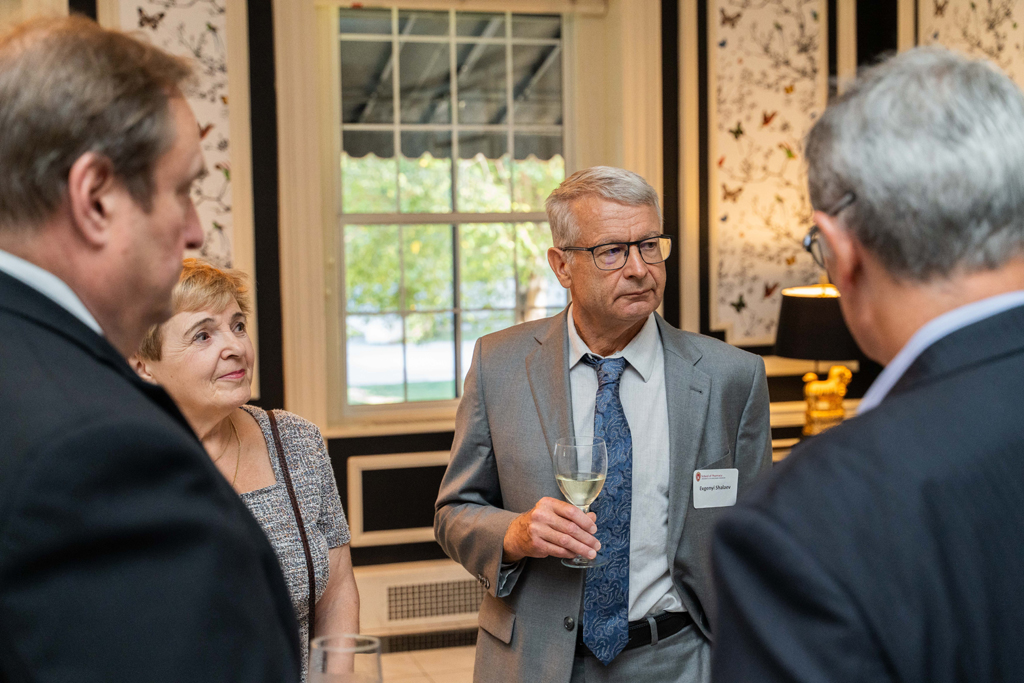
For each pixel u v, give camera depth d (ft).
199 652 1.99
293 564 4.94
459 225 14.69
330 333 14.26
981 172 2.07
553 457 5.04
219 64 12.79
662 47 14.32
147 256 2.40
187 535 2.03
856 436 2.10
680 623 5.32
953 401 2.06
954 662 1.83
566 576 5.23
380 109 14.29
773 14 14.60
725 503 5.44
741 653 1.96
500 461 5.75
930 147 2.11
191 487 2.11
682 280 14.46
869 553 1.89
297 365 13.29
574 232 5.41
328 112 14.07
